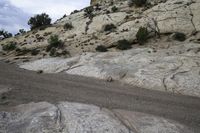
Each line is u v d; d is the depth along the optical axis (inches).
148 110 492.4
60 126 366.9
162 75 800.3
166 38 1272.1
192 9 1443.2
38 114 403.2
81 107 456.1
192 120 454.9
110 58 1058.7
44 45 1493.6
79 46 1357.0
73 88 655.1
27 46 1535.4
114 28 1481.3
